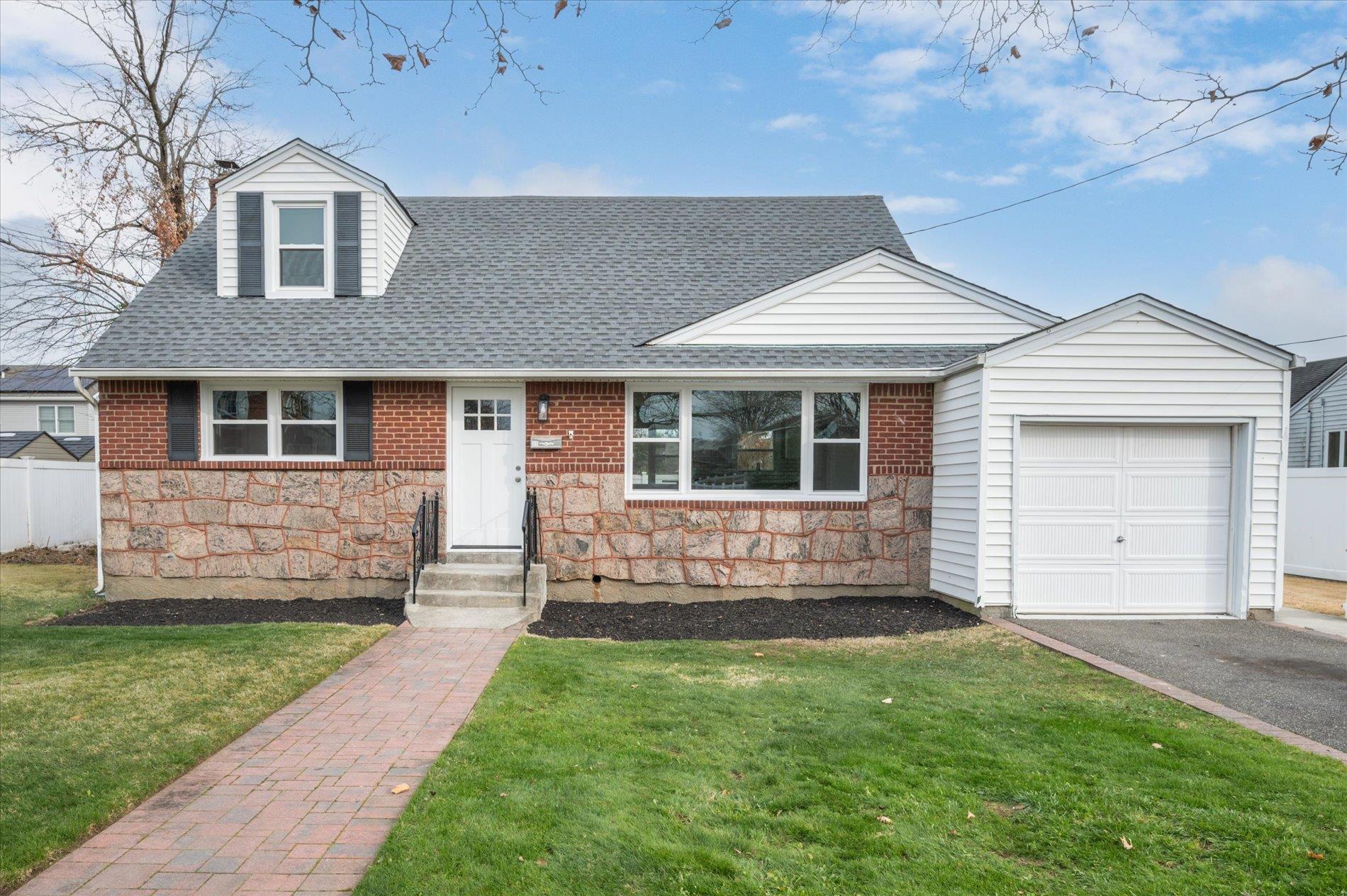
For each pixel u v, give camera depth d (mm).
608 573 10547
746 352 10711
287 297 11648
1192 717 5730
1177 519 9633
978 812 4168
